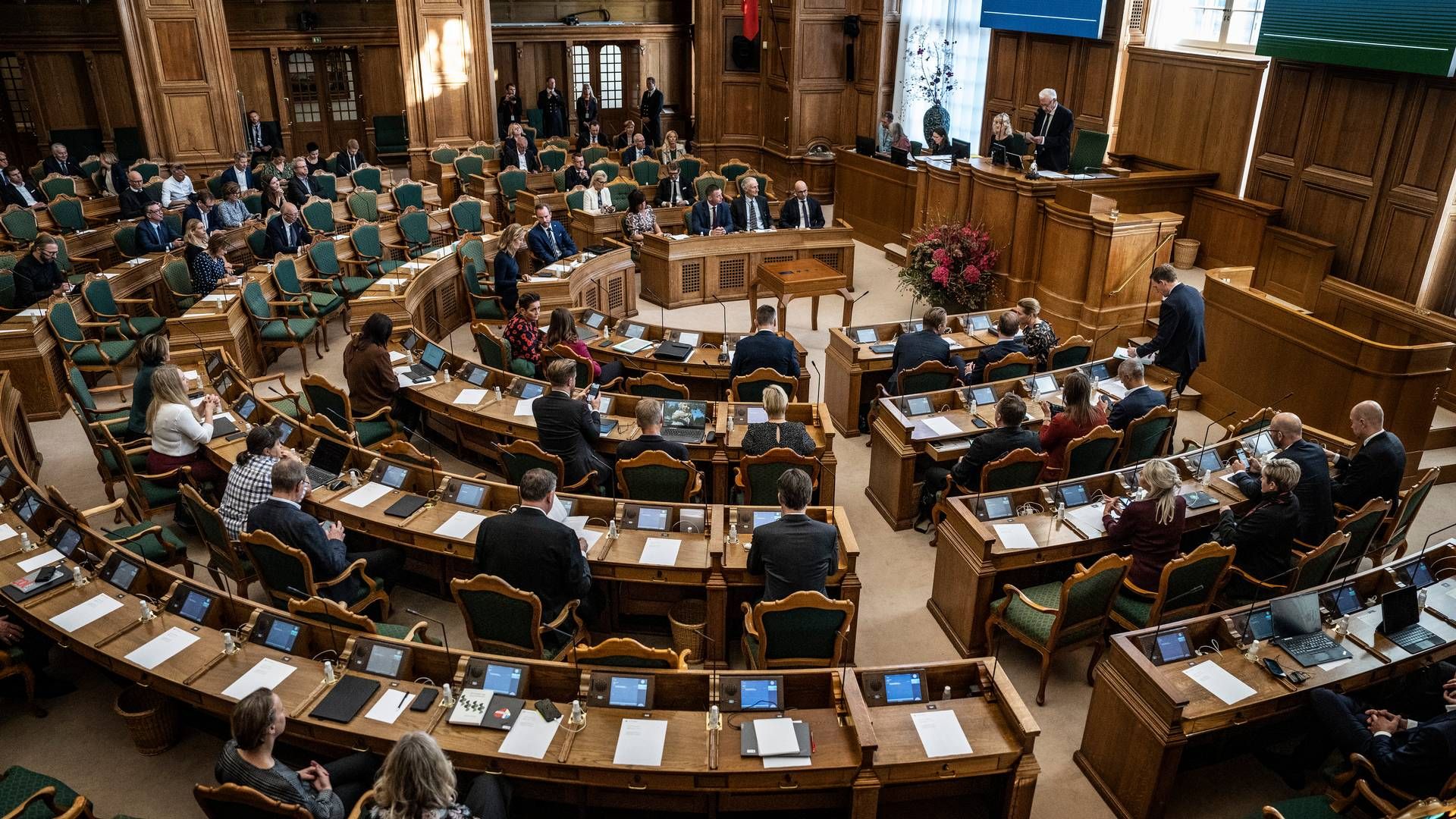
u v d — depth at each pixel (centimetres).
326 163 1655
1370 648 499
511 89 1989
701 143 1927
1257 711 464
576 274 1105
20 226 1265
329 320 1190
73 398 760
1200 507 636
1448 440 855
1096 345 1055
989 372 825
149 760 505
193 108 1600
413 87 1722
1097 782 495
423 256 1137
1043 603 570
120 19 1517
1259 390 895
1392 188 929
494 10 2047
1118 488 646
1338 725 455
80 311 994
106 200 1411
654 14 2161
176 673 457
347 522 606
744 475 654
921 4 1591
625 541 573
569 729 422
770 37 1800
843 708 436
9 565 546
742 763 405
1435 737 419
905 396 768
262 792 371
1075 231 1048
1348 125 970
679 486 638
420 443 855
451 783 354
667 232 1434
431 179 1755
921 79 1599
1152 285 1059
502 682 443
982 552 580
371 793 394
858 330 935
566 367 652
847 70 1748
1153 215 1027
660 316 1229
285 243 1189
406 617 627
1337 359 802
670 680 440
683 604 594
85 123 1903
